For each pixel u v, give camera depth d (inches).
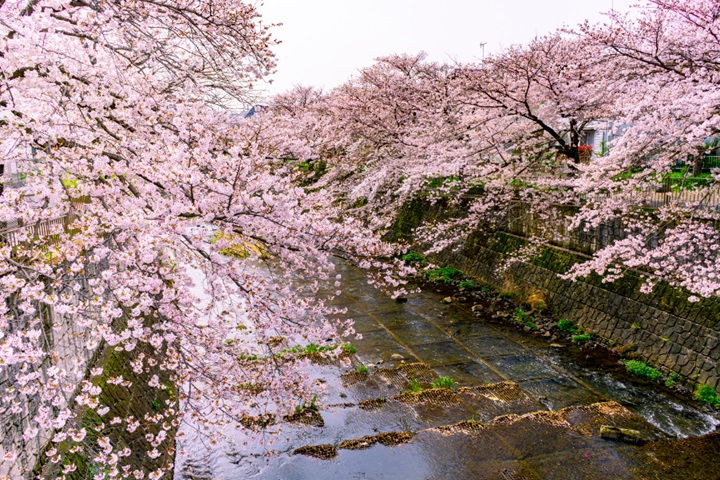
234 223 214.7
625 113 405.7
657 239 487.5
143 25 248.8
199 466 343.0
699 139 327.0
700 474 323.3
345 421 399.2
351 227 242.5
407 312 668.1
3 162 212.5
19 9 212.5
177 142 232.4
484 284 761.0
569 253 633.0
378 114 738.8
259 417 305.9
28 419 226.7
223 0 272.2
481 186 797.9
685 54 371.9
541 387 451.8
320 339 257.8
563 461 341.1
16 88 213.5
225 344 285.0
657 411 405.4
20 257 202.2
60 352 268.2
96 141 278.8
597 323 554.9
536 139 617.9
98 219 215.0
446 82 632.4
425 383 465.1
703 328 441.1
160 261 261.9
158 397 377.7
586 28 407.8
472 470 335.0
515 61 519.2
